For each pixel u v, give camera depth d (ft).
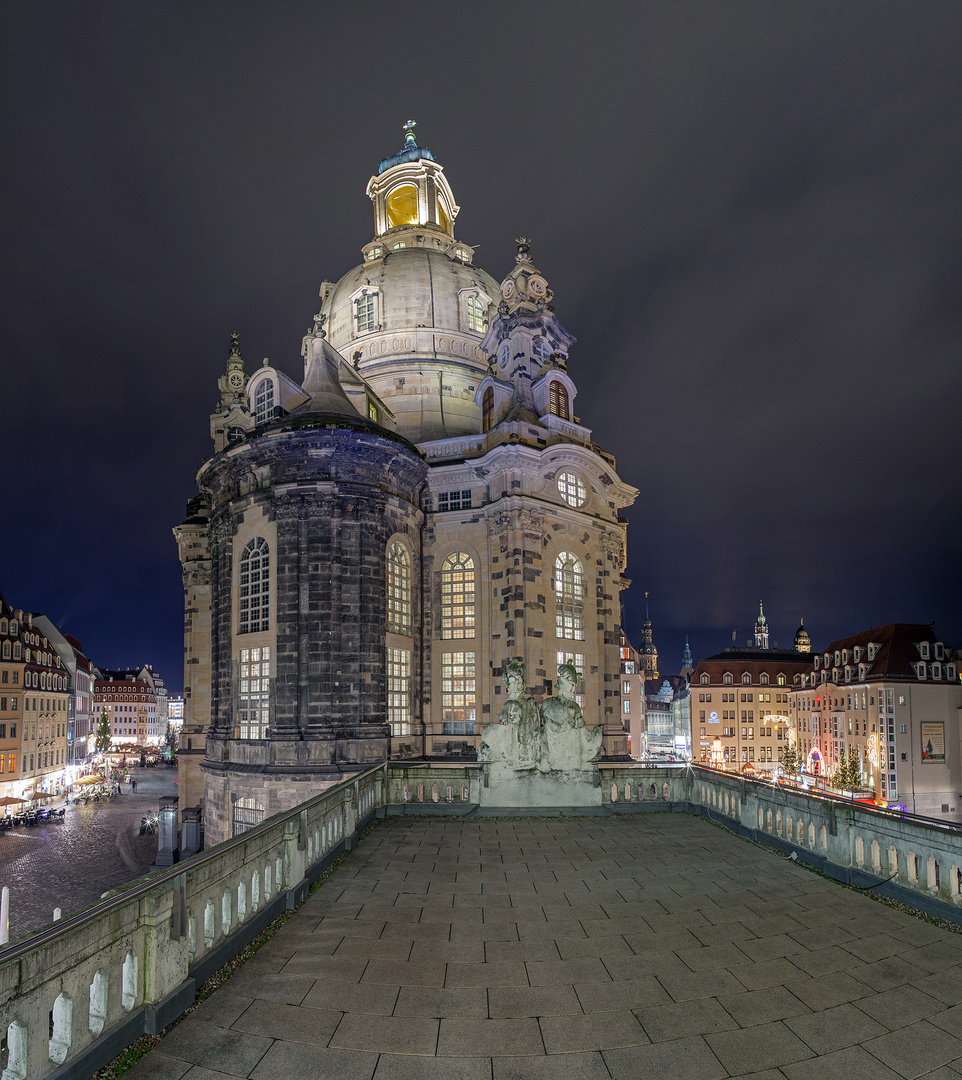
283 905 46.55
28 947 23.11
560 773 82.48
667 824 77.00
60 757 339.77
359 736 124.47
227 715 135.64
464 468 151.64
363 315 194.39
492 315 195.93
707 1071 27.71
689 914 46.34
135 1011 29.40
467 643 148.36
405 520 145.89
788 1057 28.84
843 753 354.74
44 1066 23.90
